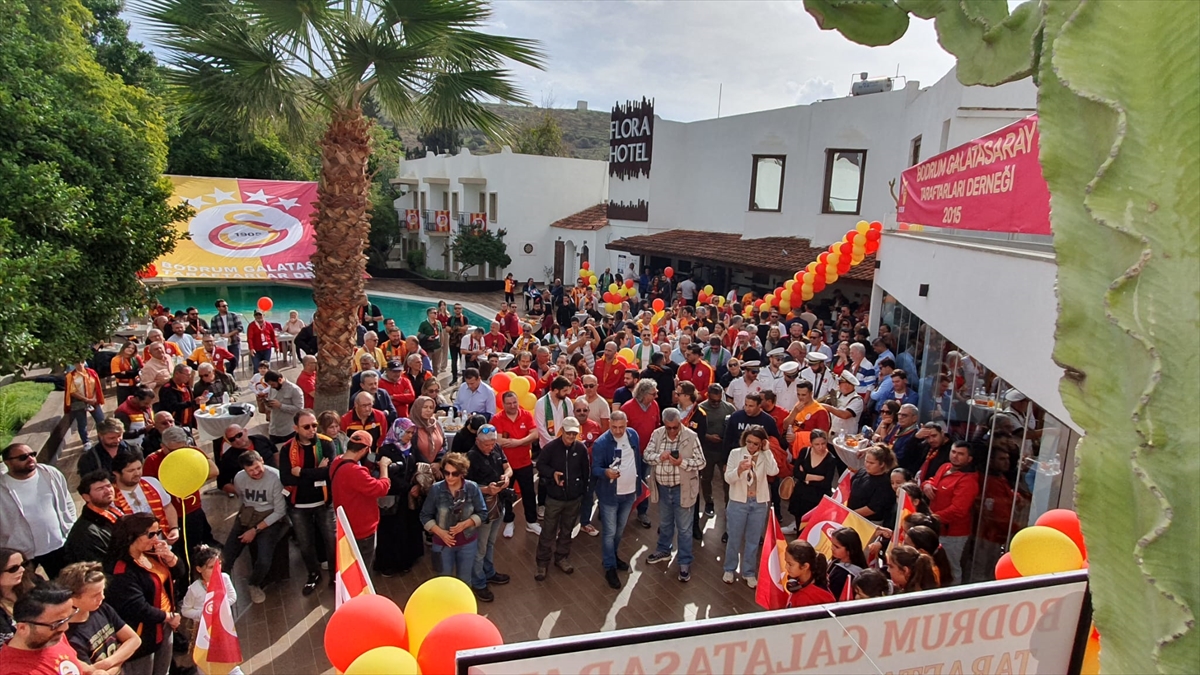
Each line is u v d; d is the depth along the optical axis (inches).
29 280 185.9
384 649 101.9
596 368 411.5
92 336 247.8
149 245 262.5
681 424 283.0
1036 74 37.1
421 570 289.1
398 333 491.5
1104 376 33.0
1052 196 34.1
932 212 331.9
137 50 1003.3
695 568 295.1
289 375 610.5
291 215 587.2
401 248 1637.6
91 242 240.5
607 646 63.3
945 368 324.2
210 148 1190.3
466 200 1403.8
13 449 220.2
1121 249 31.8
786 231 837.8
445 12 319.3
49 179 212.8
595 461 278.4
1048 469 199.8
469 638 104.7
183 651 212.5
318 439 264.5
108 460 248.4
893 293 439.5
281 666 225.6
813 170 792.3
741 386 373.4
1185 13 29.0
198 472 215.0
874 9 45.3
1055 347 34.5
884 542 204.4
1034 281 188.9
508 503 326.3
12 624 169.3
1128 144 30.0
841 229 765.9
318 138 382.6
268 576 269.9
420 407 297.6
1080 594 78.4
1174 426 30.2
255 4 295.7
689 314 653.9
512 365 492.1
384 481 256.7
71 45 370.0
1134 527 32.6
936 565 181.6
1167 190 29.7
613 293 768.3
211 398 392.5
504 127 386.9
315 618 251.4
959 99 460.1
